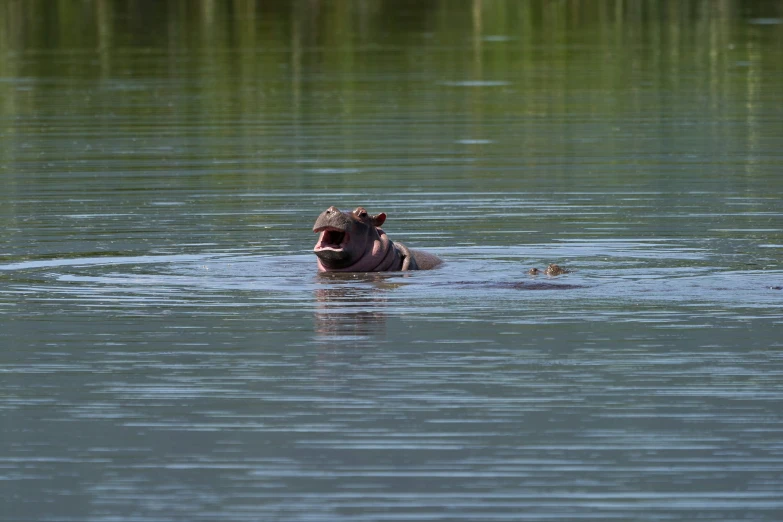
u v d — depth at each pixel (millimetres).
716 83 120938
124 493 32469
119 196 75250
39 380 40531
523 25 163125
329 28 161750
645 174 81000
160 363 42125
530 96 114875
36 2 179000
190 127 101750
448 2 182125
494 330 45531
